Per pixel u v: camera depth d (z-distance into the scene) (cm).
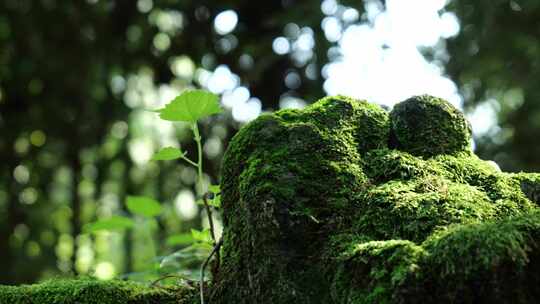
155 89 627
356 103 164
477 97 588
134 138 645
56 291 155
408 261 115
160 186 557
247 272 142
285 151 147
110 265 515
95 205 615
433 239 122
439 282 114
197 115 176
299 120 156
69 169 641
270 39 534
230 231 150
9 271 588
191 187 534
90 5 594
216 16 559
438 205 137
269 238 137
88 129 610
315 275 134
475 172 155
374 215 139
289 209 138
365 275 122
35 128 607
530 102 592
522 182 154
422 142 161
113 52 602
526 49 544
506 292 112
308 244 138
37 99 609
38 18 590
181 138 569
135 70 615
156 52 604
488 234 113
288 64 545
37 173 625
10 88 603
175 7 570
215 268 160
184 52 591
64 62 597
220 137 531
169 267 233
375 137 160
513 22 530
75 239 579
